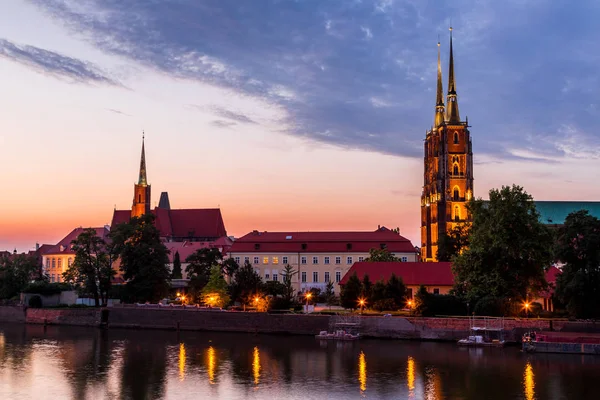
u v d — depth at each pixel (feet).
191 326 444.96
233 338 397.39
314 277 623.36
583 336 333.62
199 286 558.97
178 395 239.30
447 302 392.47
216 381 262.88
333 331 398.62
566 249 365.20
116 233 520.01
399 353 329.93
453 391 244.01
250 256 635.25
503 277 391.04
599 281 354.13
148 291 511.81
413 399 232.73
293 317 412.57
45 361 311.06
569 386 251.19
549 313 397.39
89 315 483.10
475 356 319.27
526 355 321.32
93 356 326.24
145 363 304.50
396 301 430.61
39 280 599.57
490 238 391.86
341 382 260.01
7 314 517.96
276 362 305.53
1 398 234.99
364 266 504.43
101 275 518.37
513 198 390.63
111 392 244.42
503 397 234.99
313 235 646.74
